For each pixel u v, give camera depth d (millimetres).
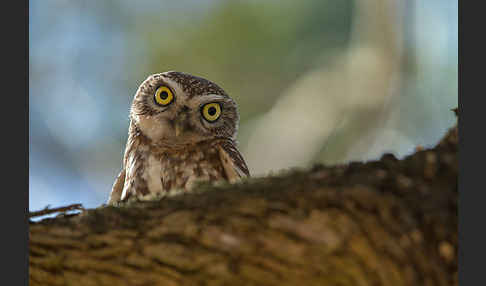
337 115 18234
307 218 4934
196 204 5281
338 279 5020
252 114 18438
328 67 18797
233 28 18609
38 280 5664
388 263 4852
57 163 18938
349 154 17906
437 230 4855
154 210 5398
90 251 5406
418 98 18141
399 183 5055
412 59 18328
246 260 5070
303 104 18328
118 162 18891
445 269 4828
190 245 5160
